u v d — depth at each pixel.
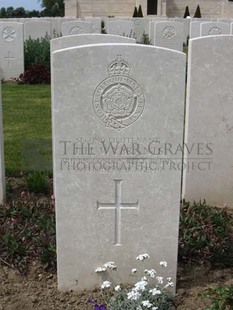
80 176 1.40
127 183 1.41
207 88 1.99
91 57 1.31
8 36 5.12
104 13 15.33
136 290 1.30
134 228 1.45
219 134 2.05
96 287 1.51
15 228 1.80
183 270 1.61
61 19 9.75
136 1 14.92
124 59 1.32
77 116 1.35
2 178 2.03
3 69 5.21
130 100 1.35
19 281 1.56
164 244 1.47
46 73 5.13
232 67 1.97
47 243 1.67
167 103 1.35
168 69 1.33
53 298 1.48
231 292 1.30
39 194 2.25
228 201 2.15
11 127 3.40
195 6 15.22
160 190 1.42
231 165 2.10
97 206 1.43
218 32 6.71
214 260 1.65
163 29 6.66
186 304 1.44
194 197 2.13
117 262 1.48
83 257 1.48
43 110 3.91
